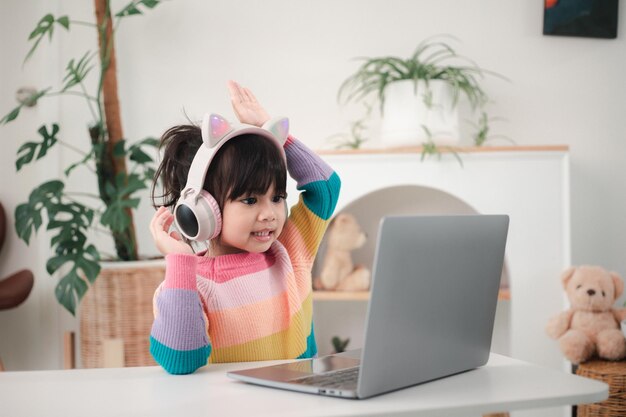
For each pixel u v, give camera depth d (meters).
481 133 2.45
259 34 2.66
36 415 0.72
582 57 2.61
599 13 2.57
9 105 2.70
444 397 0.75
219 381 0.86
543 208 2.27
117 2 2.66
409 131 2.32
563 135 2.60
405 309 0.78
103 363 2.35
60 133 2.68
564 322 2.17
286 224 1.23
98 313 2.36
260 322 1.09
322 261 2.58
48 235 2.67
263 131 1.04
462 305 0.88
